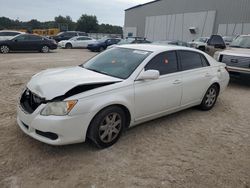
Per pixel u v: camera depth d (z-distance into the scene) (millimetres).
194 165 3656
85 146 3957
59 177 3217
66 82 3725
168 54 4855
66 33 31625
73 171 3348
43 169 3350
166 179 3301
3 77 8812
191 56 5395
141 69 4301
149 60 4465
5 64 12320
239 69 8922
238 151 4148
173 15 43938
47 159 3566
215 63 6047
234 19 34156
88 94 3609
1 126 4477
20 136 4137
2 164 3393
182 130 4812
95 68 4645
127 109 4066
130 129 4688
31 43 19688
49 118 3412
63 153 3732
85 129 3604
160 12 46781
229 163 3773
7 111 5234
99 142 3811
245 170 3619
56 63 13477
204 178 3375
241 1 33125
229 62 9203
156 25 48094
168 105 4801
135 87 4129
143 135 4484
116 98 3832
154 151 3963
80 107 3498
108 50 5188
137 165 3561
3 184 3035
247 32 32688
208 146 4250
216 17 36531
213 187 3215
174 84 4781
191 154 3953
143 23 51562
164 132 4668
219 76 5984
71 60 15273
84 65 4961
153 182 3229
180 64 5051
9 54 18031
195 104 5609
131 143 4164
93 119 3688
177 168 3553
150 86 4348
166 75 4688
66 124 3430
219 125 5184
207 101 5902
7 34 21359
